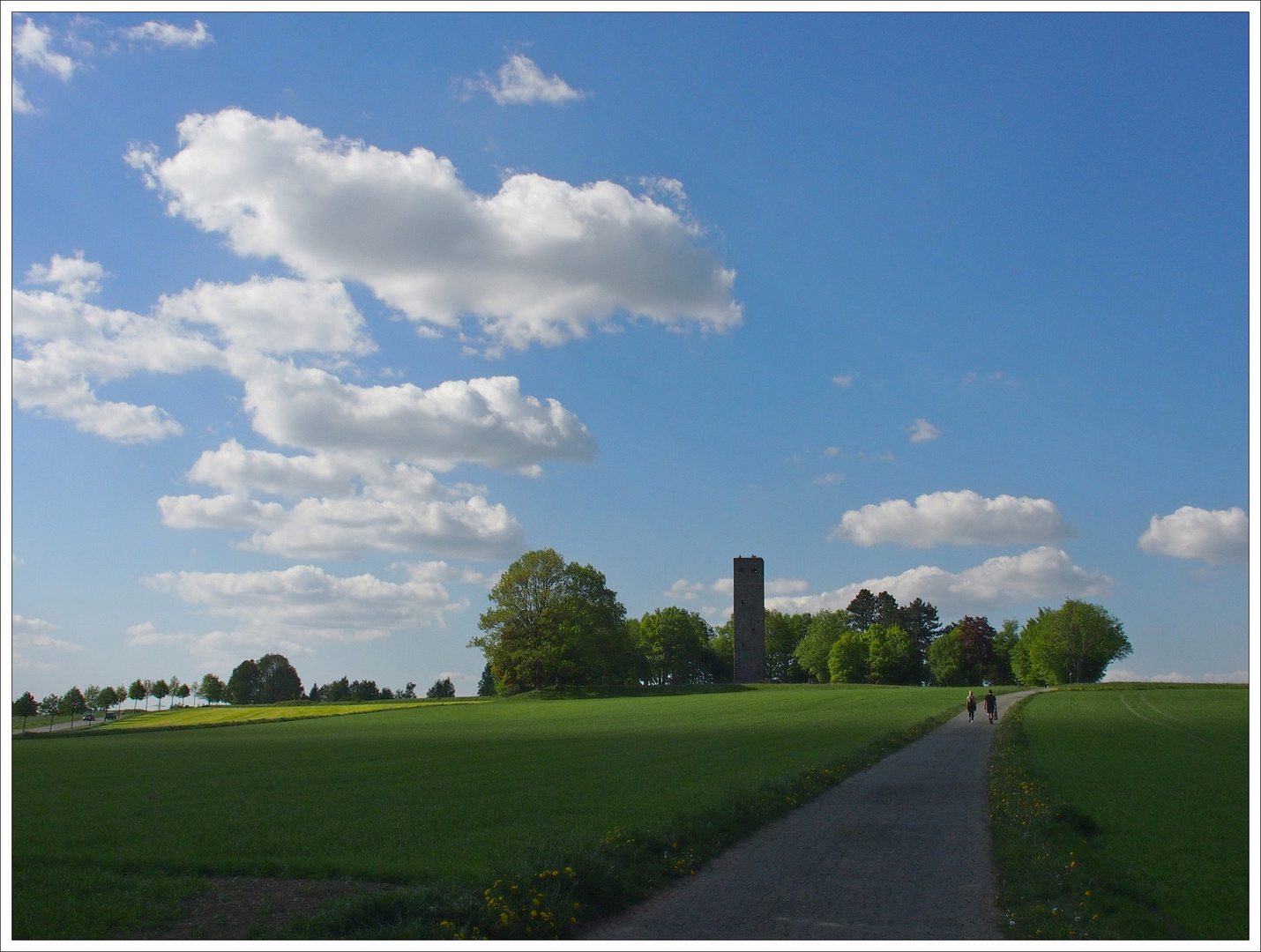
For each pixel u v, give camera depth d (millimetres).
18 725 152375
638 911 14648
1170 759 38594
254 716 106812
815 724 62906
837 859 18453
